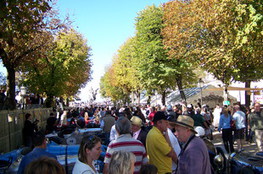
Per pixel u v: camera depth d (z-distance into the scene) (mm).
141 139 6141
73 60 31953
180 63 31125
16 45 16344
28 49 17875
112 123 12180
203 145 3811
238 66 21406
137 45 34844
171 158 4945
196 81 39094
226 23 13977
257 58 18125
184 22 23188
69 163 6715
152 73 31609
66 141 9836
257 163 6180
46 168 2430
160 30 31984
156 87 37812
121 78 56344
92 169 3855
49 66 31016
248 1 12180
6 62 16172
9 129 14055
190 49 22875
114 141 4734
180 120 3977
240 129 12234
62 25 17812
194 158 3656
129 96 76875
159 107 19703
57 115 33375
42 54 19156
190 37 22297
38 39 17797
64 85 32688
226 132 12180
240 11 12172
